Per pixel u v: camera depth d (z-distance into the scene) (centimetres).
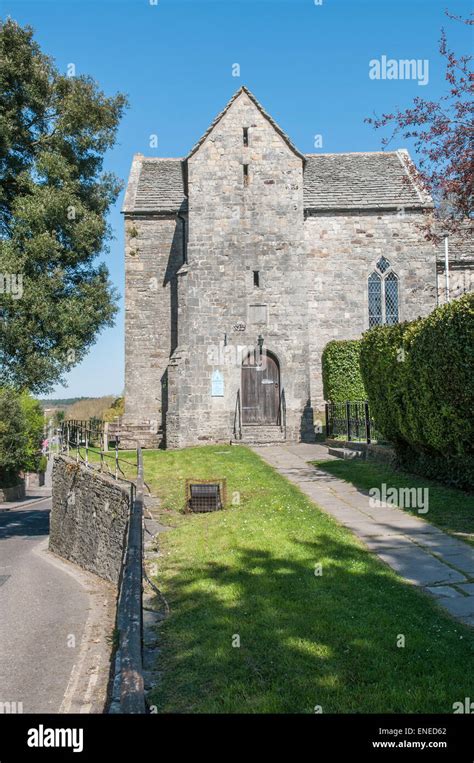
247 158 2605
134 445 2642
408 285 2812
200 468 1842
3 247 1578
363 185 2994
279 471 1728
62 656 866
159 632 690
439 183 1528
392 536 990
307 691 507
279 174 2605
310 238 2827
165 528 1225
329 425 2475
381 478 1493
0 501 3666
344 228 2831
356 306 2809
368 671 533
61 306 1667
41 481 5028
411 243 2827
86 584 1394
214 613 699
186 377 2519
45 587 1359
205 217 2583
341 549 911
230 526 1110
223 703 503
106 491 1471
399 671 532
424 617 650
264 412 2559
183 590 809
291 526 1058
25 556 1827
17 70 1594
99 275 1825
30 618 1088
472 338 1150
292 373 2553
